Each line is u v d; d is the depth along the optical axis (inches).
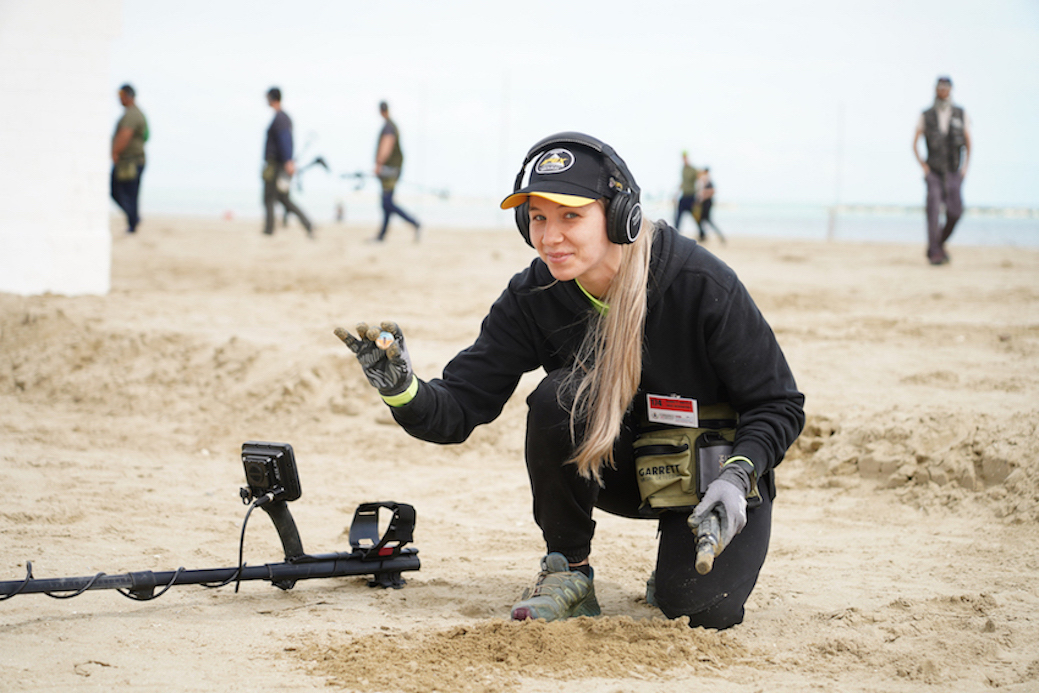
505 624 97.1
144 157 558.3
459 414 103.9
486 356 106.2
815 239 1020.5
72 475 172.2
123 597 111.4
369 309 315.6
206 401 222.8
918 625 101.7
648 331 98.3
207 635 98.4
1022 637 98.5
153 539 135.9
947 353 243.9
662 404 102.3
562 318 102.3
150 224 956.0
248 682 86.1
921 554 133.0
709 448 101.0
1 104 307.4
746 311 98.0
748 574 100.0
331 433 205.8
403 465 189.9
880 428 172.6
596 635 96.7
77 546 130.8
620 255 95.3
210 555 129.5
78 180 320.5
